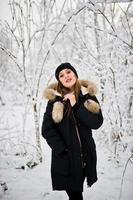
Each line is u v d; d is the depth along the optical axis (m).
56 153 2.33
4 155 4.18
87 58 4.09
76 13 3.61
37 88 3.87
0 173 3.74
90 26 3.73
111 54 3.90
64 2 3.82
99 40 4.07
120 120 3.75
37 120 3.93
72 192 2.44
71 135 2.33
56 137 2.36
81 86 2.46
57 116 2.29
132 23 4.16
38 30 3.79
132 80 3.79
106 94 3.79
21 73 3.89
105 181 3.31
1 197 3.09
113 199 2.90
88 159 2.36
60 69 2.41
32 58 4.02
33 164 3.92
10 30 3.88
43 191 3.19
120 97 3.80
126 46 3.80
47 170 3.76
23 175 3.65
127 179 3.32
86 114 2.27
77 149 2.31
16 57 3.90
